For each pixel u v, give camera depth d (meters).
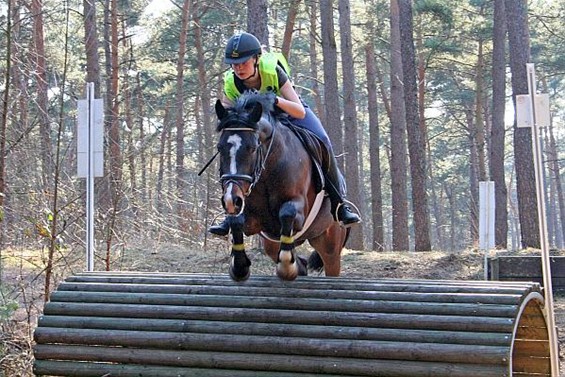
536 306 6.67
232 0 32.16
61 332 6.57
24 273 11.09
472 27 33.56
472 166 42.59
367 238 59.72
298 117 6.78
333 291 6.23
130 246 14.38
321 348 5.88
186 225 16.33
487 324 5.60
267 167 6.24
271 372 6.03
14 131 9.98
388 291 6.20
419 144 22.72
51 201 9.88
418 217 22.62
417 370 5.61
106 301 6.70
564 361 9.22
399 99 27.34
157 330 6.39
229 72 7.01
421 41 33.50
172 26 32.78
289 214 6.18
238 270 6.53
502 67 28.58
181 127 28.27
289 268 6.23
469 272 15.00
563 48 38.28
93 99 8.99
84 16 12.99
